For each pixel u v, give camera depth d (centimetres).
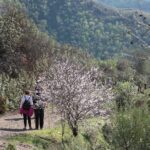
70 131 2003
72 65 2033
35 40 3909
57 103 1894
